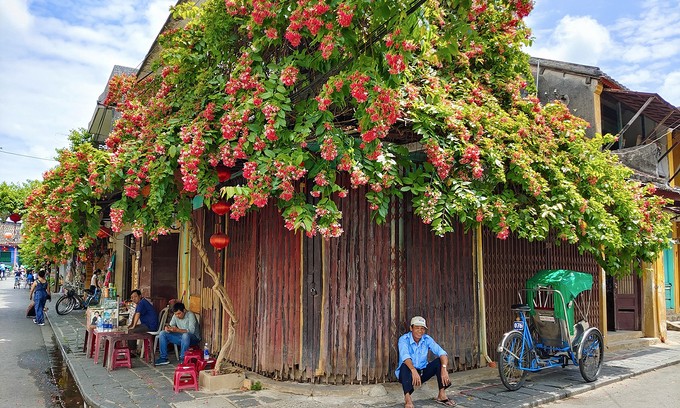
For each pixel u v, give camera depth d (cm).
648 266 1128
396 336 689
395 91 468
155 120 636
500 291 832
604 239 734
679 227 1373
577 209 707
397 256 702
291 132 515
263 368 714
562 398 666
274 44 545
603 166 807
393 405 602
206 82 611
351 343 670
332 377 669
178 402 626
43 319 1536
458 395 654
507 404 617
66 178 602
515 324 711
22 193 3962
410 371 587
